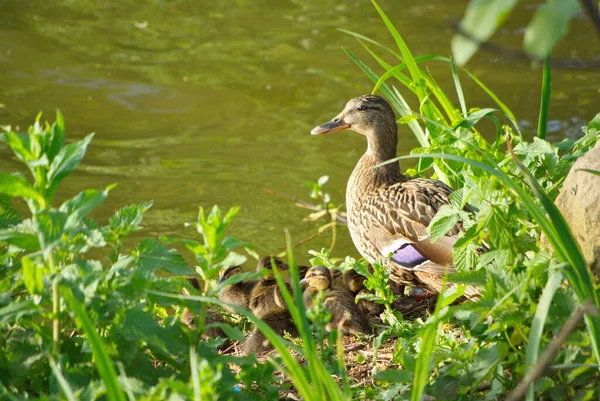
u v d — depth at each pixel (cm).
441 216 821
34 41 2538
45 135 636
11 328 715
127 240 1608
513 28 2603
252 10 2836
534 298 672
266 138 2044
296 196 1797
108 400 592
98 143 2003
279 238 1655
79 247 641
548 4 341
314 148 2000
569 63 410
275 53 2498
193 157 1953
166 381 606
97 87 2273
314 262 1220
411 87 1244
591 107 2136
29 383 697
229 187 1830
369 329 1002
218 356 702
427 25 2652
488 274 677
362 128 1291
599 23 358
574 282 603
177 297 645
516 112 2130
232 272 1161
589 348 636
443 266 1098
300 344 972
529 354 580
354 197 1252
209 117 2142
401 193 1179
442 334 811
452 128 1105
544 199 632
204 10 2848
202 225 663
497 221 749
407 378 693
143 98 2222
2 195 765
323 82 2317
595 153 766
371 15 2752
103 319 638
